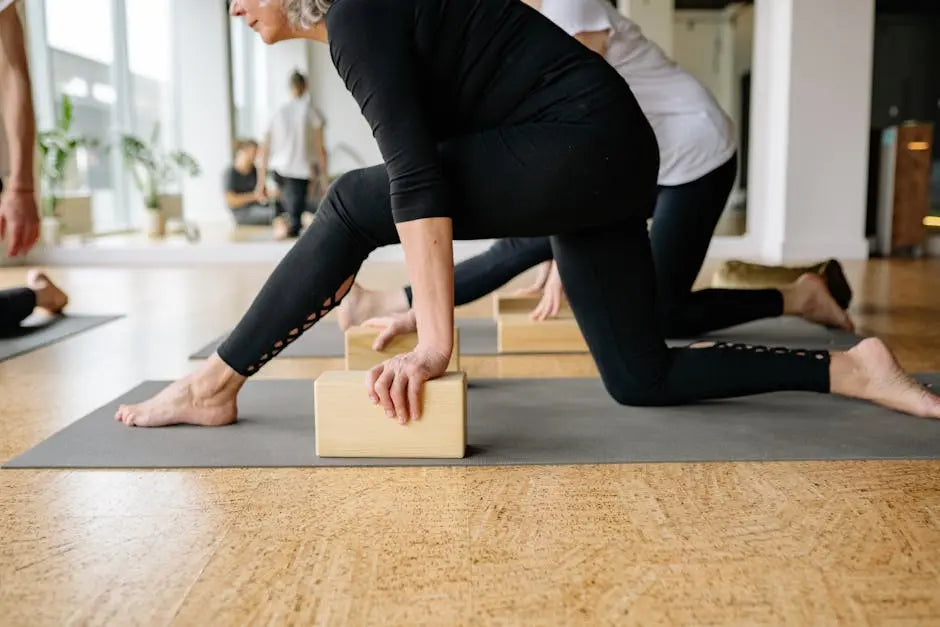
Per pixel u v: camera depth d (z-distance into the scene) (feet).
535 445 5.50
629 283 5.90
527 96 4.95
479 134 4.99
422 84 4.82
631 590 3.51
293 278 5.37
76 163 21.06
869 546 3.91
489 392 7.01
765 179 21.98
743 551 3.87
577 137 4.86
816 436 5.59
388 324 7.16
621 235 5.82
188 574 3.71
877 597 3.43
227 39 19.72
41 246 20.76
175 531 4.20
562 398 6.75
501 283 8.21
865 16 20.38
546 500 4.56
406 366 5.16
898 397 5.88
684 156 8.57
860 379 5.95
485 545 3.97
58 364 8.59
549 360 8.50
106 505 4.57
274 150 19.71
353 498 4.62
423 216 4.76
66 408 6.78
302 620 3.29
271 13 5.03
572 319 9.12
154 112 20.42
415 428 5.24
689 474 4.93
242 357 5.76
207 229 20.59
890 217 21.38
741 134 22.15
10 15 6.71
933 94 23.56
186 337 10.15
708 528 4.14
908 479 4.79
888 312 11.77
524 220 5.03
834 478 4.83
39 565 3.83
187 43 19.89
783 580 3.58
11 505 4.58
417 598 3.46
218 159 20.20
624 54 8.29
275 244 20.45
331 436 5.29
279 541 4.06
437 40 4.81
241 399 6.76
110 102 20.68
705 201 8.69
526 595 3.47
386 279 16.97
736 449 5.35
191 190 20.51
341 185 5.21
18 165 6.85
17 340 9.82
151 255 20.83
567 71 4.94
